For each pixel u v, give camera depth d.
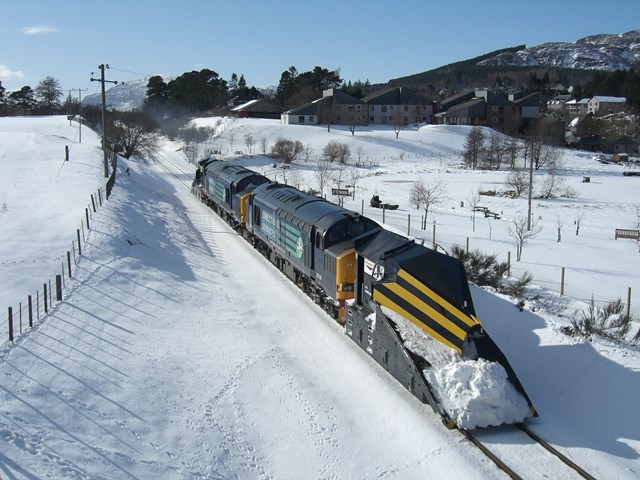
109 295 19.78
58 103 164.12
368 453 12.53
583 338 16.67
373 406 14.23
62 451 11.05
